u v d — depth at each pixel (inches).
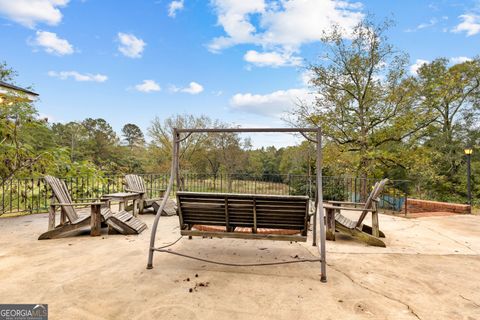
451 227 207.8
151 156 1074.7
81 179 313.6
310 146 522.9
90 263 119.3
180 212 124.3
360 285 100.3
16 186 273.6
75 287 95.2
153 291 93.0
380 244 151.9
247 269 114.7
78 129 1374.3
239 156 1033.5
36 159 290.0
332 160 509.7
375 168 509.7
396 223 222.4
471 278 108.9
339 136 511.5
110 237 165.2
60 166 316.8
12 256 128.1
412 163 498.0
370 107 500.1
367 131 508.4
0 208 264.4
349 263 123.7
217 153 1048.2
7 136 289.9
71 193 287.1
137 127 1831.9
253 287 97.1
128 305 83.5
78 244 149.3
